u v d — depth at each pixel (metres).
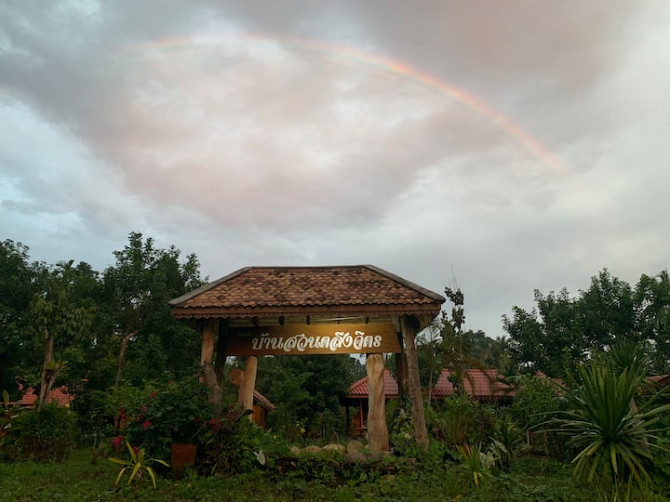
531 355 31.47
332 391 27.95
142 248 30.16
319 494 8.97
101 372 24.19
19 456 11.84
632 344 11.98
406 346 12.30
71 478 9.95
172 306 12.08
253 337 13.13
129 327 28.28
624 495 7.91
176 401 9.96
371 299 12.32
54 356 17.09
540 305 32.88
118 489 8.70
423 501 8.34
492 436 11.83
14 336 23.98
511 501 8.17
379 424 12.01
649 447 9.02
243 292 13.08
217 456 9.84
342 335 12.91
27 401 26.86
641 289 30.89
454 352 20.50
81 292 27.83
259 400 26.20
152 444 9.70
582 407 9.83
